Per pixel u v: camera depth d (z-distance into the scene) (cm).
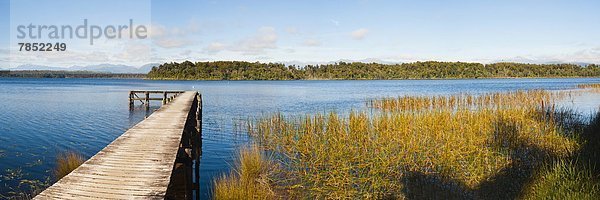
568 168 714
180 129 865
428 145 1030
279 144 1278
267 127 1554
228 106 3075
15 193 846
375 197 759
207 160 1170
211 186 922
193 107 1529
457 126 1240
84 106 2975
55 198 404
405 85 7781
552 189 643
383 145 1070
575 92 3978
